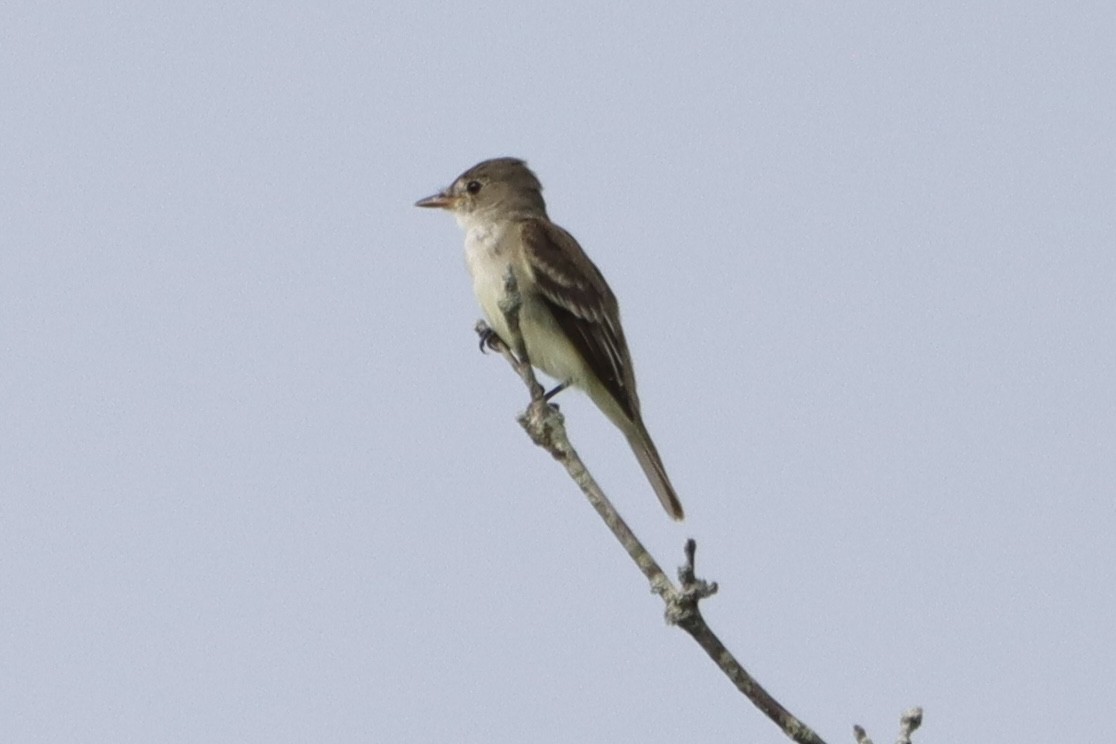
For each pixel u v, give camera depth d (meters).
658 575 6.69
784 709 6.47
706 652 6.58
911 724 6.30
